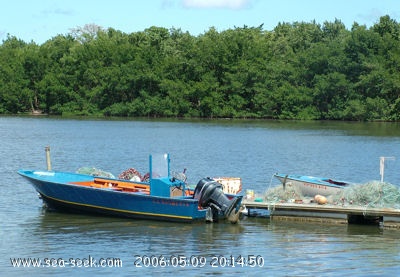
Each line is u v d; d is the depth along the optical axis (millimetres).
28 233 29016
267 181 45938
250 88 148375
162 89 152000
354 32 142625
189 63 153375
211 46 154125
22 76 162375
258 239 28125
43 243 27328
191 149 70812
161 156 31875
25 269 23750
